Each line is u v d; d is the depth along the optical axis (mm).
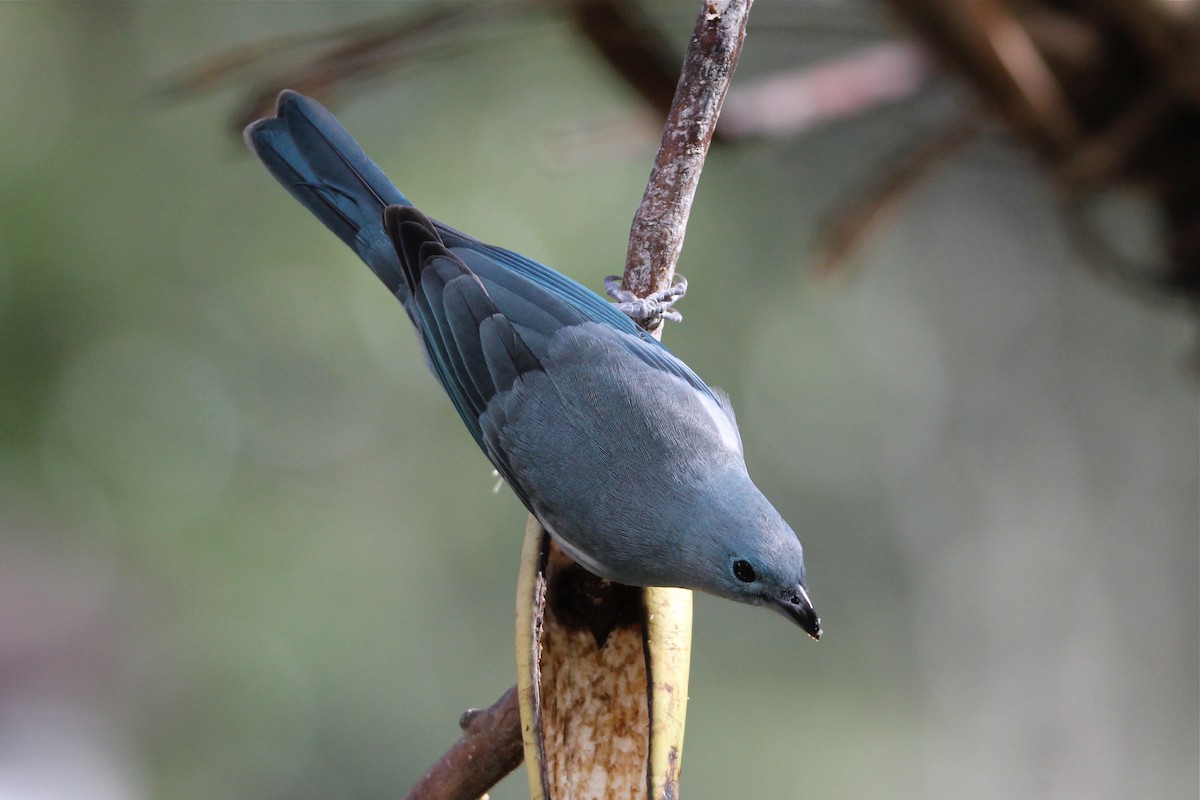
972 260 18141
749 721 16234
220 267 12945
